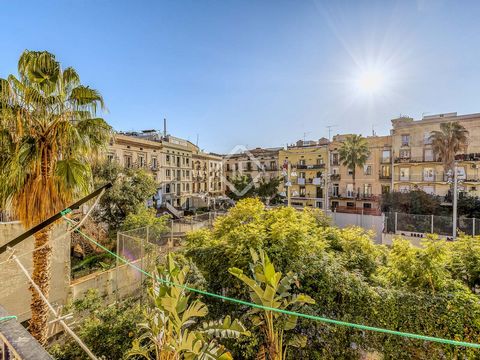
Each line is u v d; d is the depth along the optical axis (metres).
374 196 28.38
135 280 8.27
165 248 10.46
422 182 25.09
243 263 5.88
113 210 13.97
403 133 26.39
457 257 6.12
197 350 3.14
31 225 5.42
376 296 5.38
